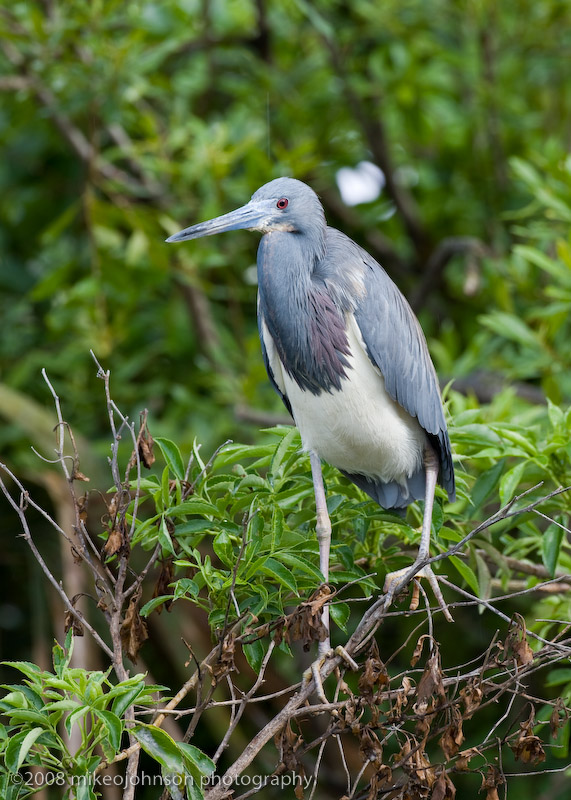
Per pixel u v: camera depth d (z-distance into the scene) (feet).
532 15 47.85
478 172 48.83
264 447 22.77
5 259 47.37
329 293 23.38
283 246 23.91
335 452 23.52
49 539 31.89
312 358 23.34
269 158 40.42
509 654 19.58
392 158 51.80
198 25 46.16
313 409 23.47
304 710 18.24
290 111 45.57
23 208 47.70
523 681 23.94
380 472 24.07
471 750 18.03
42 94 40.91
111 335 41.63
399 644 36.09
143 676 17.47
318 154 45.62
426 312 47.60
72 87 38.58
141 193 42.93
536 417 32.17
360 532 22.21
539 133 49.75
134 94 39.19
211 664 19.75
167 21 42.09
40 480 30.12
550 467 24.23
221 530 20.06
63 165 48.49
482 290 44.04
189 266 40.68
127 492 19.57
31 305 46.73
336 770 34.86
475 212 49.11
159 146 41.34
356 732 17.79
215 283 46.47
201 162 40.01
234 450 22.66
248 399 40.29
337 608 21.01
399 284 50.08
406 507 24.44
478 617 35.35
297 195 24.17
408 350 23.43
